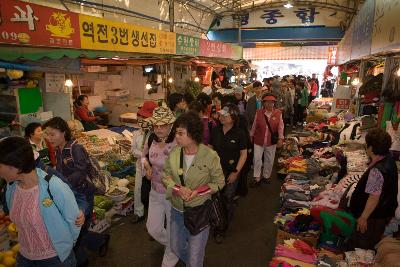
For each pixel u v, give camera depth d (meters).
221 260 3.67
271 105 5.59
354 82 7.92
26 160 1.84
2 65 3.96
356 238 3.03
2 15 3.90
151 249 3.84
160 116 3.00
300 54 17.16
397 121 4.02
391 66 4.34
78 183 2.88
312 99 14.46
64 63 4.98
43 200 1.97
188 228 2.60
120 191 4.72
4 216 3.37
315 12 16.41
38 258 2.07
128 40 6.23
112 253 3.73
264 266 3.58
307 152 6.78
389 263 2.42
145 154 3.31
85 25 5.17
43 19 4.44
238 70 14.01
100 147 5.54
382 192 2.80
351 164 4.36
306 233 3.54
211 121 4.28
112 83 9.06
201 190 2.63
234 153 3.88
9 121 4.97
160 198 3.17
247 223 4.56
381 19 4.50
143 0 9.70
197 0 12.91
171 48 7.86
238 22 17.31
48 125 2.79
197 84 9.45
